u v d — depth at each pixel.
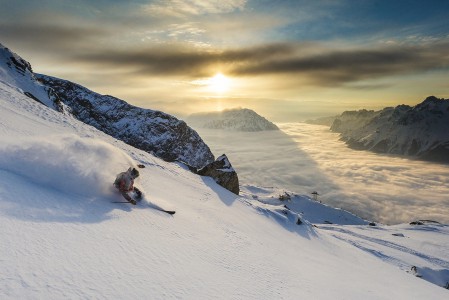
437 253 50.09
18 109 18.72
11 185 5.07
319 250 19.03
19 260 3.22
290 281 7.32
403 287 12.90
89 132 23.03
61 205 5.34
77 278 3.40
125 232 5.49
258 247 10.35
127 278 3.91
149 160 23.11
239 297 4.93
